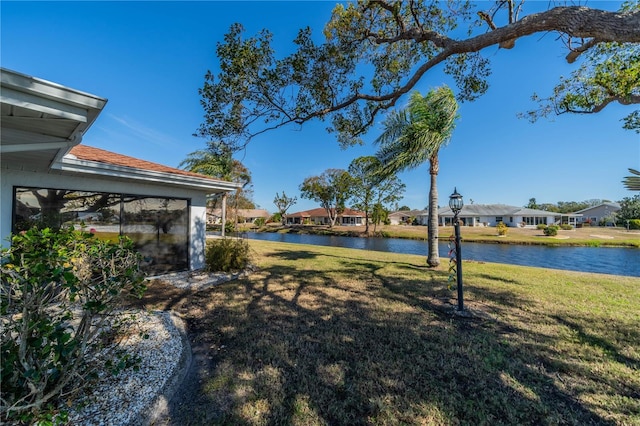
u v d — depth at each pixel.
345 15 5.41
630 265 12.87
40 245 1.88
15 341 1.88
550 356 2.97
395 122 8.41
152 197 6.71
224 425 1.97
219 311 4.37
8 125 2.34
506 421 2.02
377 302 4.85
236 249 7.76
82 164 5.00
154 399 2.17
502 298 5.15
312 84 5.30
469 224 43.38
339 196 37.19
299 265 8.71
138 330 3.47
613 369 2.71
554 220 41.72
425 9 5.35
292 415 2.07
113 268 2.16
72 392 1.95
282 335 3.45
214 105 4.97
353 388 2.38
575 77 6.10
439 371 2.66
